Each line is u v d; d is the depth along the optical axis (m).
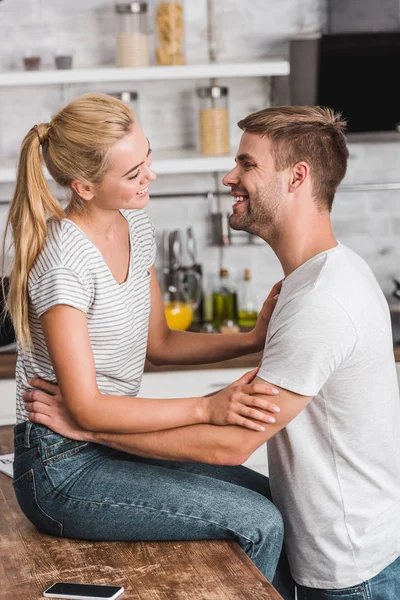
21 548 2.23
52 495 2.24
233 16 4.71
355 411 2.22
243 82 4.78
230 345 2.67
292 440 2.25
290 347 2.10
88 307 2.20
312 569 2.30
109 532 2.23
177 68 4.30
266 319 2.60
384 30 4.31
